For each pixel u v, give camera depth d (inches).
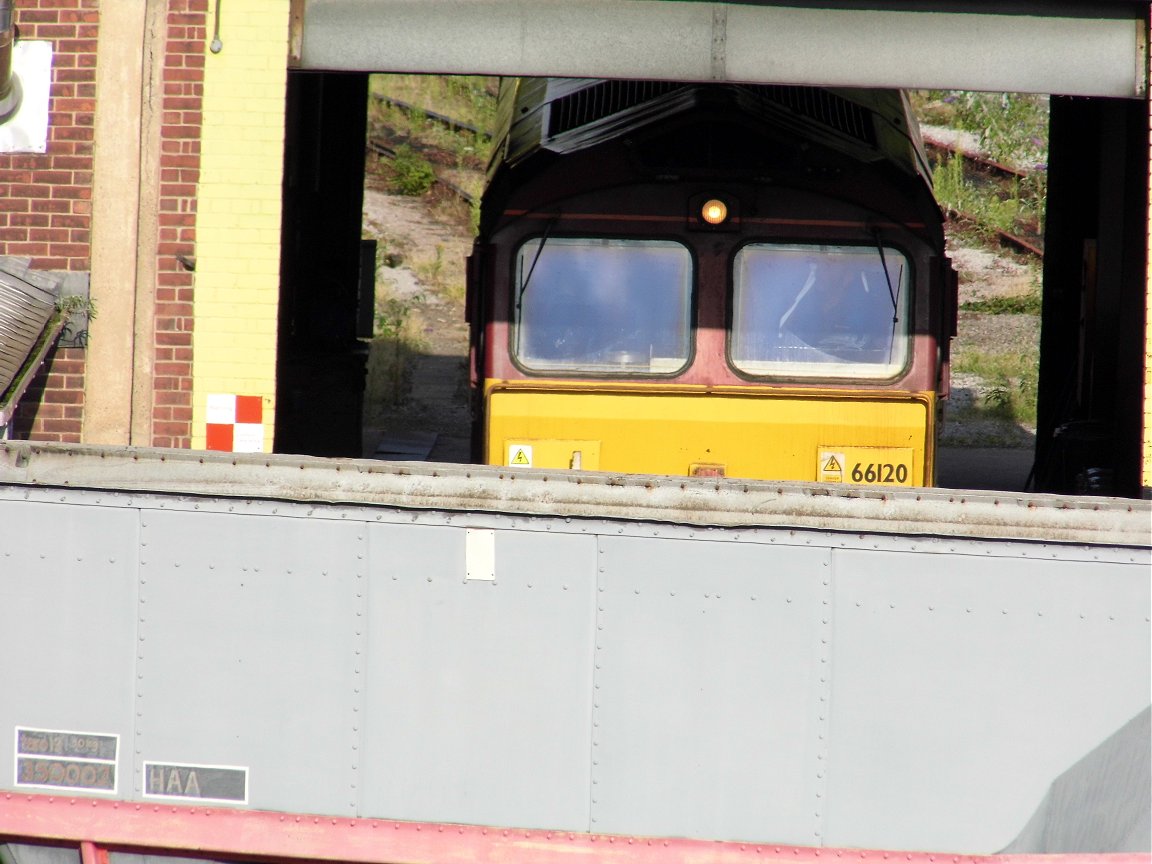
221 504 842.2
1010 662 815.1
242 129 1105.4
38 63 1112.8
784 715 826.8
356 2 1091.3
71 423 1123.3
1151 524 800.9
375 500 833.5
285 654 845.8
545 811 842.2
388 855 843.4
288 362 1683.1
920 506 812.6
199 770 853.8
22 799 860.0
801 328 1280.8
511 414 1283.2
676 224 1275.8
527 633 836.0
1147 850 812.0
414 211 3154.5
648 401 1280.8
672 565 826.8
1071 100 1609.3
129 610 850.1
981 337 2652.6
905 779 823.7
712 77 1085.8
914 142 1485.0
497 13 1086.4
